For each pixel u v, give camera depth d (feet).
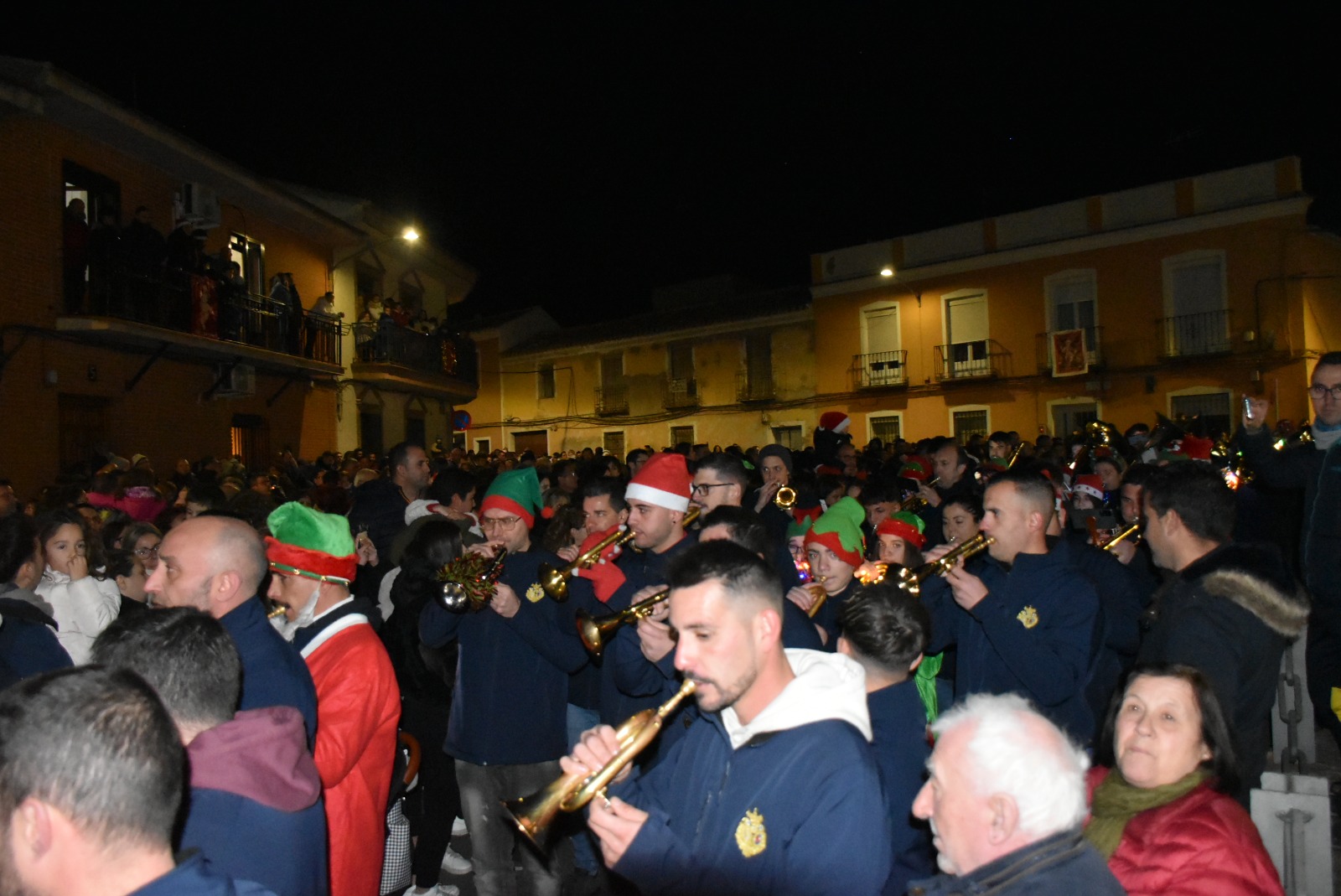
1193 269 68.95
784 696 7.00
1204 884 7.03
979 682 11.87
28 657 10.43
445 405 72.38
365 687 9.45
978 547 11.71
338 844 9.17
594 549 12.53
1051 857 5.63
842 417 33.88
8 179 33.81
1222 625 9.22
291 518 10.21
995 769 5.76
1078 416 74.38
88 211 38.01
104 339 37.24
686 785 7.50
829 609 13.47
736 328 95.04
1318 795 8.73
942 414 81.41
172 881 4.88
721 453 14.94
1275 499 19.92
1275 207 65.05
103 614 13.35
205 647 7.23
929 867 8.79
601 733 7.08
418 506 18.94
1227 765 7.56
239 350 42.78
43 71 33.27
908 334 83.51
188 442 43.16
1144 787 7.60
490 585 12.00
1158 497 10.43
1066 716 11.03
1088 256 73.56
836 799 6.60
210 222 42.86
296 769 7.08
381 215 59.62
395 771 12.80
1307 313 64.59
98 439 38.04
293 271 52.31
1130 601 13.91
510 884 13.00
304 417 52.85
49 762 4.66
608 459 37.37
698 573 6.89
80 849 4.69
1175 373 69.36
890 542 14.40
